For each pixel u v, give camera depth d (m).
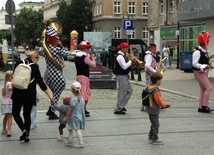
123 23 22.09
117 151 7.95
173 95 17.03
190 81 22.98
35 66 8.84
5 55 34.28
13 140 8.93
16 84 8.52
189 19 25.52
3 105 9.30
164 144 8.51
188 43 41.84
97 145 8.43
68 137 8.79
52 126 10.33
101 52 24.25
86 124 10.56
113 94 17.42
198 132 9.66
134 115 11.88
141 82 22.86
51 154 7.76
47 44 11.09
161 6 49.91
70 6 73.25
